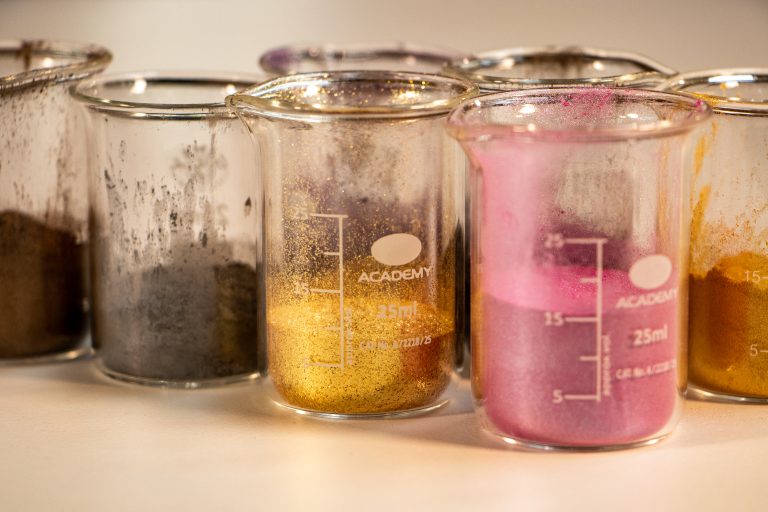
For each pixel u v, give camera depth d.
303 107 0.28
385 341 0.29
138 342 0.31
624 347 0.27
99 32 0.42
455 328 0.30
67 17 0.42
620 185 0.27
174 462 0.28
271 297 0.29
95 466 0.28
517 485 0.27
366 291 0.28
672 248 0.27
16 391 0.31
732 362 0.30
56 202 0.33
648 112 0.29
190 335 0.31
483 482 0.27
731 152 0.29
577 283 0.27
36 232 0.33
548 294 0.27
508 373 0.28
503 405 0.28
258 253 0.30
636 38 0.42
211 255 0.31
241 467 0.27
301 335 0.29
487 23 0.42
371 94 0.30
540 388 0.27
